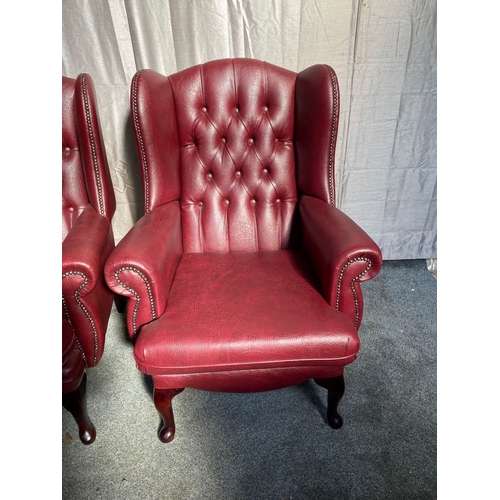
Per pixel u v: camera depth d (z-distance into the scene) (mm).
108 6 1306
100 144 1196
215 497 926
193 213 1312
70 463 1008
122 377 1286
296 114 1249
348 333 871
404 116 1561
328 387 1011
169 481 964
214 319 899
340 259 906
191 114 1244
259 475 974
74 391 979
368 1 1349
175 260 1138
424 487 937
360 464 993
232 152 1284
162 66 1403
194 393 1225
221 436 1079
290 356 859
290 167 1299
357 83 1489
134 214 1678
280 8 1336
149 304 917
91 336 997
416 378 1256
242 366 860
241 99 1246
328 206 1156
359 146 1608
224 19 1347
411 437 1062
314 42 1406
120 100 1458
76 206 1284
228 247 1328
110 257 889
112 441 1068
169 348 843
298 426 1104
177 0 1304
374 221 1776
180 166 1293
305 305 947
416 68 1473
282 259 1207
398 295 1681
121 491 941
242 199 1317
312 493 930
